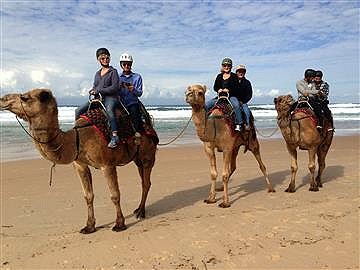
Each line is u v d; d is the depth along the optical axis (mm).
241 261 5293
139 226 7176
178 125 33750
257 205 8398
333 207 7273
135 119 7402
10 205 8984
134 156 7492
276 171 12688
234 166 9664
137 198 9539
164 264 5305
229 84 8945
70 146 6312
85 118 6715
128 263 5375
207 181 11352
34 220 7832
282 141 22469
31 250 6129
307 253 5422
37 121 5914
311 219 6621
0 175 12609
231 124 8414
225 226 6461
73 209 8625
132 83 7633
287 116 9773
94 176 12336
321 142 10008
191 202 8977
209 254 5516
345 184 10344
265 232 6152
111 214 8188
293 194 9430
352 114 53094
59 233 6977
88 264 5406
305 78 10258
